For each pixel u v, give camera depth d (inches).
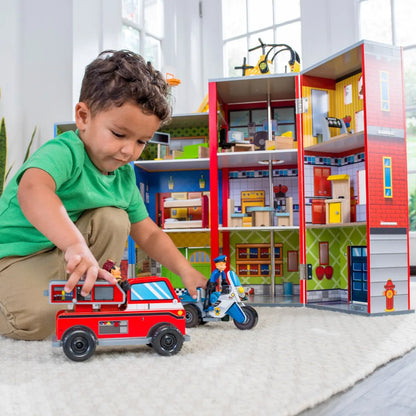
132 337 39.4
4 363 36.9
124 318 39.4
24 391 29.3
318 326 57.2
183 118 107.3
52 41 119.3
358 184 85.0
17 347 43.6
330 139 82.3
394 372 35.5
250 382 31.2
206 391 29.2
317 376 32.7
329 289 88.7
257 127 109.1
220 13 151.4
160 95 38.3
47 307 45.3
